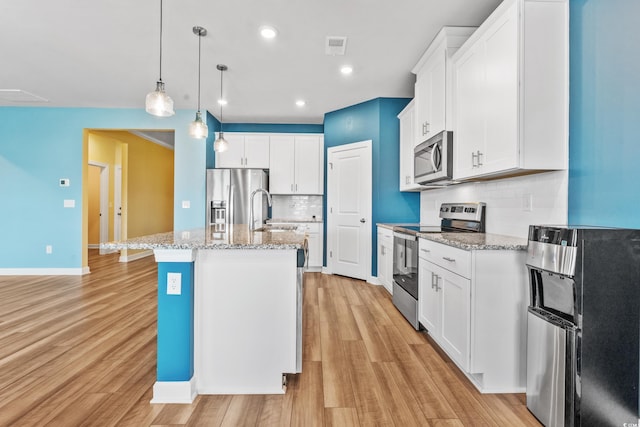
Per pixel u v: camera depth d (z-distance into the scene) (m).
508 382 1.86
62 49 3.12
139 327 2.79
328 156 5.05
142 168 7.00
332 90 4.15
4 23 2.68
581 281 1.37
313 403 1.75
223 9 2.50
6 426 1.54
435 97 3.00
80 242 4.94
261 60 3.35
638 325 1.41
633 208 1.55
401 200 4.41
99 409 1.69
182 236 2.18
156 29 2.77
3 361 2.19
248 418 1.63
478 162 2.33
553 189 2.03
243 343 1.86
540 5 1.90
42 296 3.73
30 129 4.90
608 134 1.67
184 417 1.63
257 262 1.86
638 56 1.52
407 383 1.95
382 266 4.07
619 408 1.40
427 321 2.54
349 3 2.44
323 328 2.81
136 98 4.50
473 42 2.38
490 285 1.85
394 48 3.10
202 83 3.95
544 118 1.91
